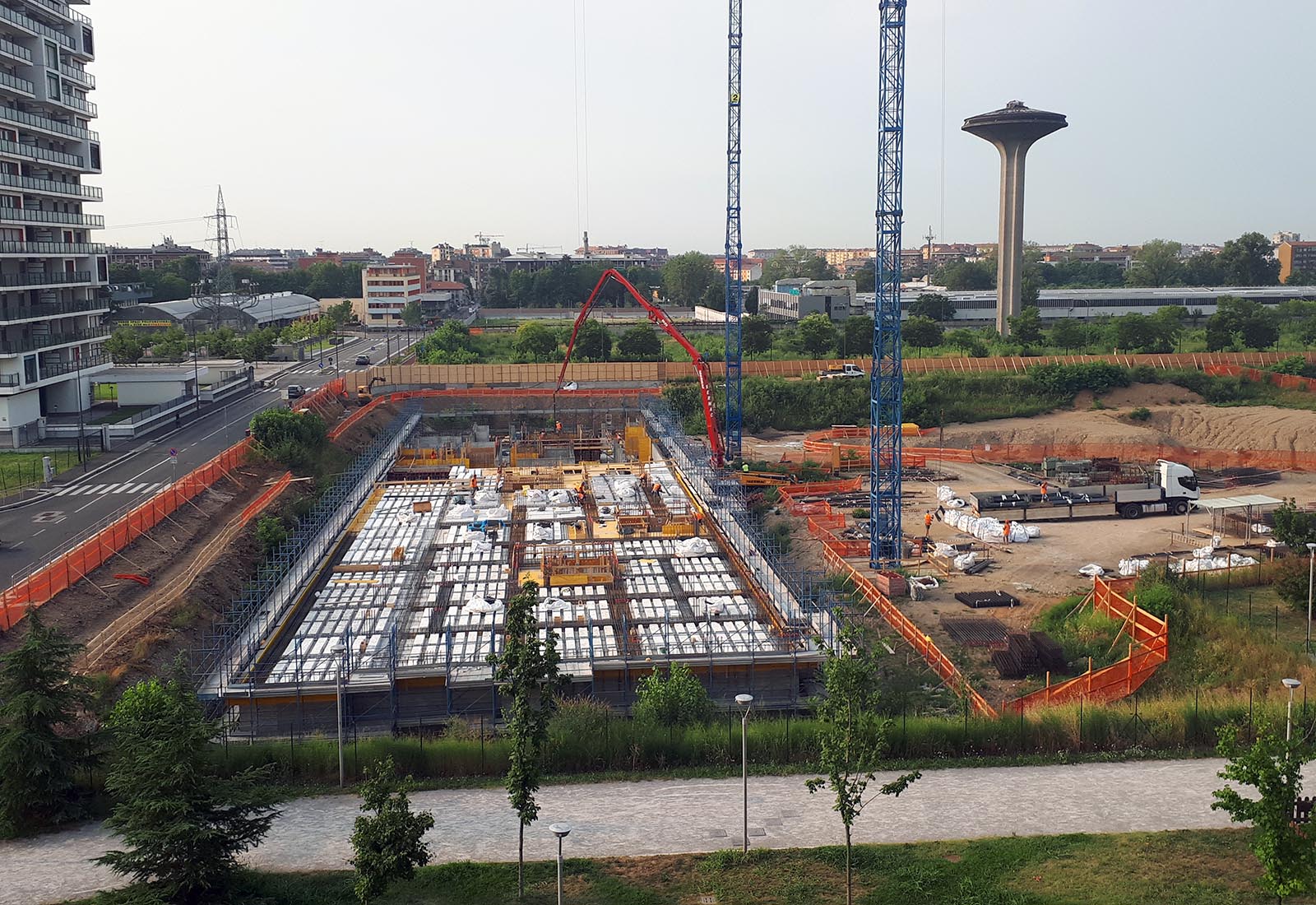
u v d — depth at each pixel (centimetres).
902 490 11038
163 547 7750
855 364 16700
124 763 3734
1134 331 17975
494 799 4512
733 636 6531
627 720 5425
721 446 12025
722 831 4181
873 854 3962
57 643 4375
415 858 3444
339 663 5362
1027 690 6100
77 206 12850
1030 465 12412
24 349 11194
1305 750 3894
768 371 16800
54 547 7556
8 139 11256
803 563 8900
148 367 14700
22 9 11369
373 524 9188
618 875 3856
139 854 3528
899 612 7194
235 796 3669
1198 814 4262
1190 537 9150
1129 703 5438
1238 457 12619
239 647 6456
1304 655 6047
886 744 3728
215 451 10969
